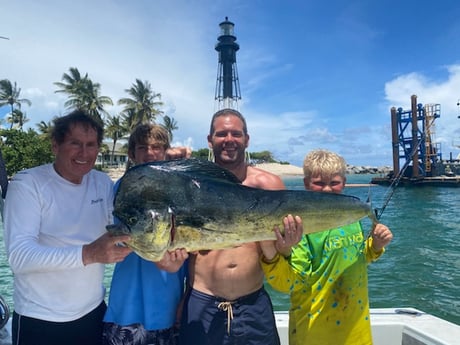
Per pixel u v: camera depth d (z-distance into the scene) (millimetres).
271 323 2564
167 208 2029
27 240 2031
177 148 2898
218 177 2232
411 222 19953
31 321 2193
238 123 2695
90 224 2379
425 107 43594
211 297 2490
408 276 9453
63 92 41750
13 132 30781
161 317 2371
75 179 2363
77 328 2299
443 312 7086
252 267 2543
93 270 2395
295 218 2232
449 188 42031
